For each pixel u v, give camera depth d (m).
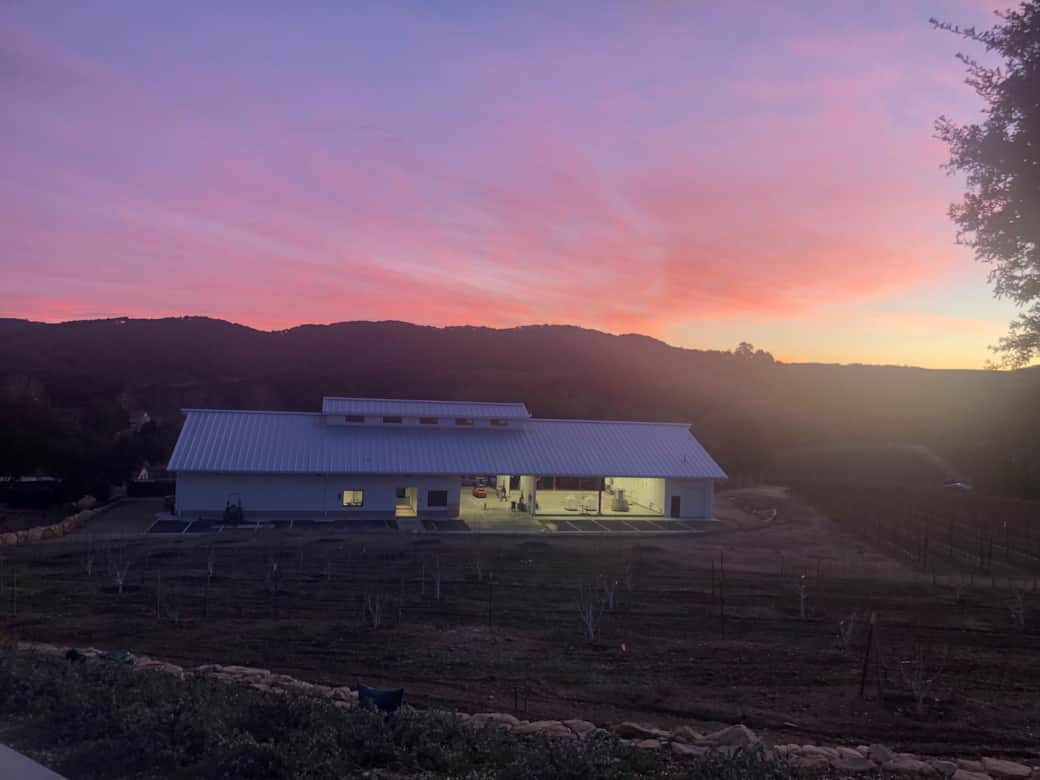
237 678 11.02
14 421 42.72
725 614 17.52
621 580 22.02
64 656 10.52
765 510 42.75
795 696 11.65
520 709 10.77
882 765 8.20
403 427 40.75
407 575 22.19
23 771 5.57
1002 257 6.32
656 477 39.28
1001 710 11.12
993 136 6.05
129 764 5.84
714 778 6.61
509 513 39.81
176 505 35.16
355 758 6.43
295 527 33.66
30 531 29.38
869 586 21.83
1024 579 24.48
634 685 12.07
